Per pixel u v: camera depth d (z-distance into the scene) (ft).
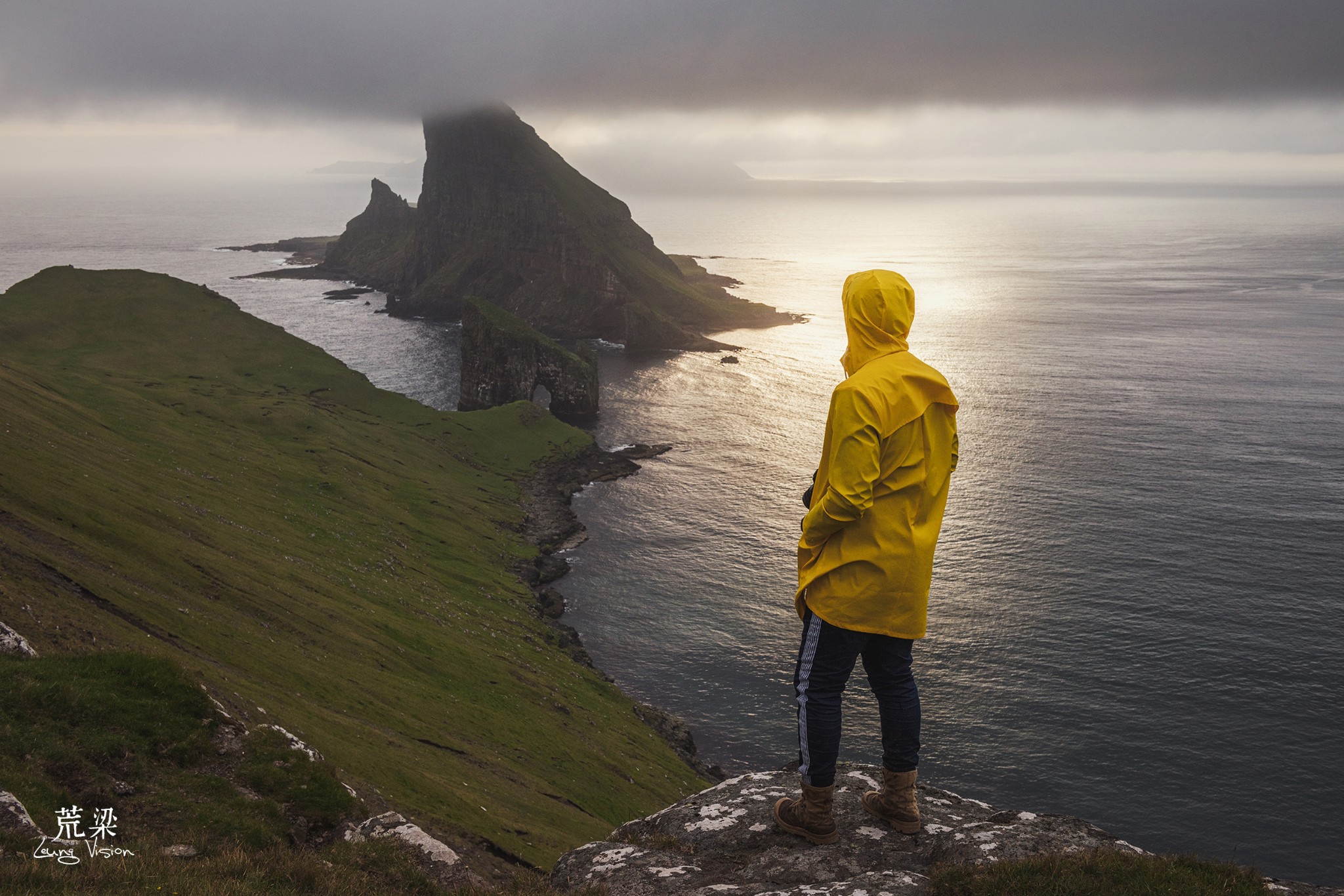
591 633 337.93
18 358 479.00
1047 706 283.79
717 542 425.69
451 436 533.96
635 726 259.60
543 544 418.51
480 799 144.05
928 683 296.92
